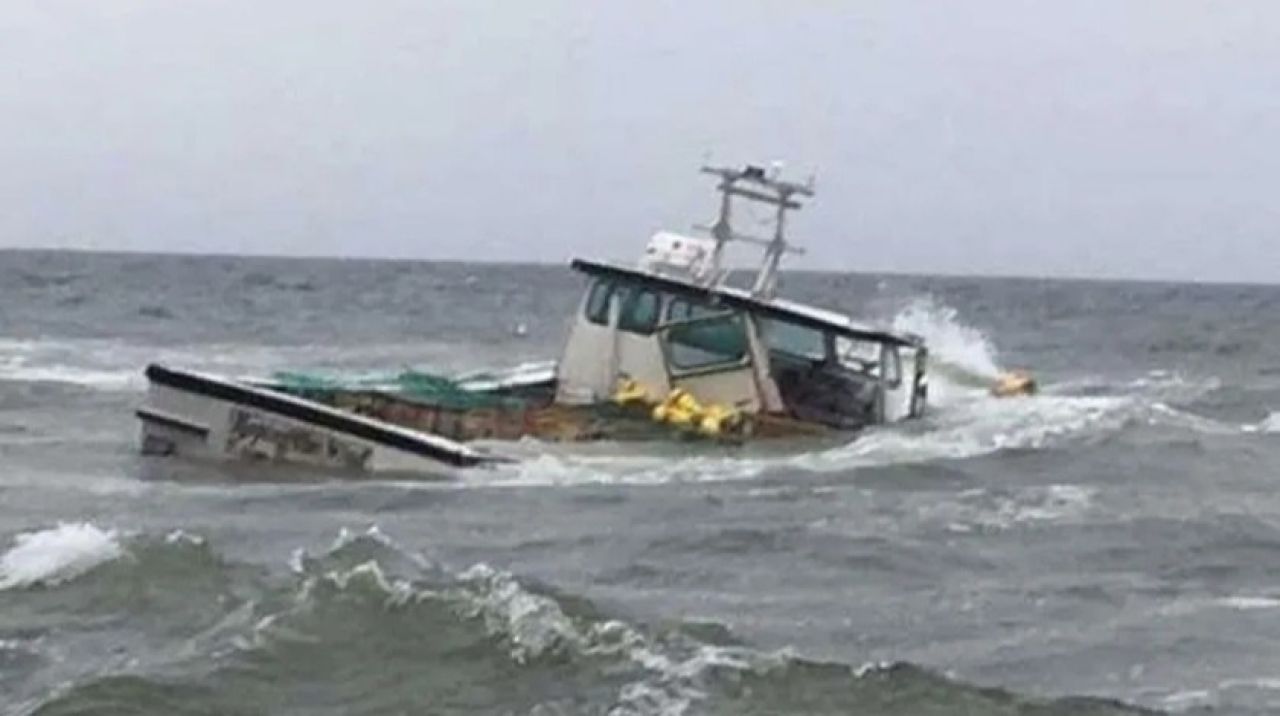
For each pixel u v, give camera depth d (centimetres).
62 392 8388
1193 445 6450
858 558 4300
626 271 5709
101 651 3144
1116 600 3925
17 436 6594
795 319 5728
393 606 3281
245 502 4881
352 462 5222
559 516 4759
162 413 5372
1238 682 3231
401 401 5616
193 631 3253
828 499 5128
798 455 5759
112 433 6725
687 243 5766
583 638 3173
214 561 3662
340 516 4700
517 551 4303
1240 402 8950
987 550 4462
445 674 3012
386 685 2966
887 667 3066
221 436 5322
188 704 2864
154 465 5388
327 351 12750
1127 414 7219
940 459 5828
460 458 5209
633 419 5675
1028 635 3572
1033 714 2922
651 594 3856
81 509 4756
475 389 5925
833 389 6088
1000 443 6234
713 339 5709
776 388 5759
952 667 3306
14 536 4147
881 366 6131
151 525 4488
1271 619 3750
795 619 3656
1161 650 3466
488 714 2848
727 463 5584
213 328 15450
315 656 3080
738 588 3962
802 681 3005
